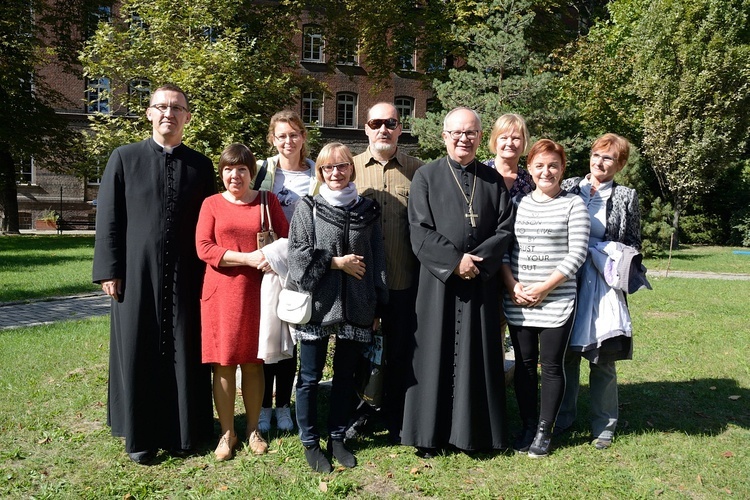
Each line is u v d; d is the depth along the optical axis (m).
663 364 6.09
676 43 17.28
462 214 3.76
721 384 5.44
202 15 14.91
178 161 3.81
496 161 4.32
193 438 3.74
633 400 5.01
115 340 3.76
